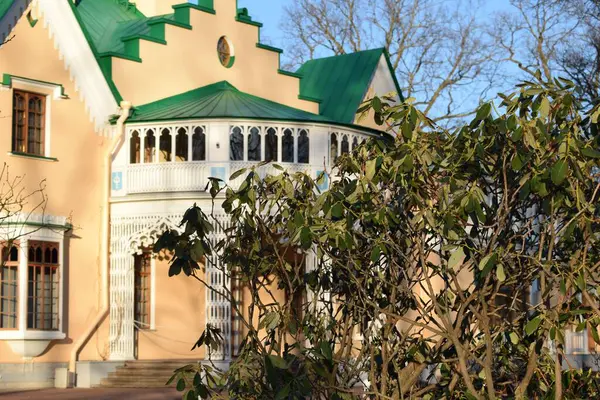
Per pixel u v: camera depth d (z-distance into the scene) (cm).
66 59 3042
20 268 2842
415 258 1062
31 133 2959
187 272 1092
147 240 3070
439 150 1045
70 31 3045
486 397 994
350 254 1041
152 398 2575
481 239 1059
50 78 2995
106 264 3083
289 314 1102
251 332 1082
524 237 993
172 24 3359
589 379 1034
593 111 1006
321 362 1016
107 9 3691
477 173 1020
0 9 2869
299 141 3272
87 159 3081
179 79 3369
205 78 3441
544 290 963
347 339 1103
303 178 1136
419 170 1028
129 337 3069
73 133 3050
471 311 1019
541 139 962
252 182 1120
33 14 2952
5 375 2820
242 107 3184
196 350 3191
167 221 3047
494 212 1034
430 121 1061
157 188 3055
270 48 3653
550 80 1034
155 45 3306
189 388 1079
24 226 2855
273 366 967
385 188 1055
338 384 1059
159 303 3197
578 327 940
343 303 1094
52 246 2955
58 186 3000
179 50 3375
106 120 3122
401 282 1089
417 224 1023
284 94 3703
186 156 3189
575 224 937
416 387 1120
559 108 1004
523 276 1010
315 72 4006
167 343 3183
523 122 960
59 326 2947
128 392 2766
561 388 945
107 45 3466
